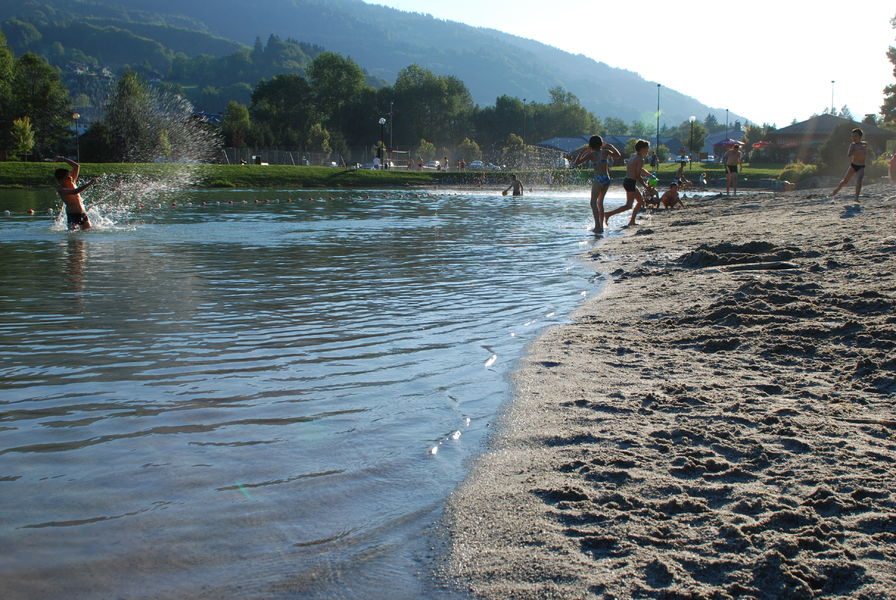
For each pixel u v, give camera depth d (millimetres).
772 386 4902
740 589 2625
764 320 6645
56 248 13203
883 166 36094
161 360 5582
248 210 25500
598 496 3334
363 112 125750
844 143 40625
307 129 110125
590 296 8547
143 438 4027
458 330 6746
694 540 2955
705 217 19141
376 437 4094
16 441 3963
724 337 6242
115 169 48469
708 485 3441
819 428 4137
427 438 4090
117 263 11203
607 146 16656
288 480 3533
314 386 4988
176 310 7535
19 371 5246
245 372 5297
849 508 3170
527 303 8109
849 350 5652
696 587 2629
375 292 8750
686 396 4723
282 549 2912
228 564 2801
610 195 40656
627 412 4477
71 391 4816
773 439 3994
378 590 2645
